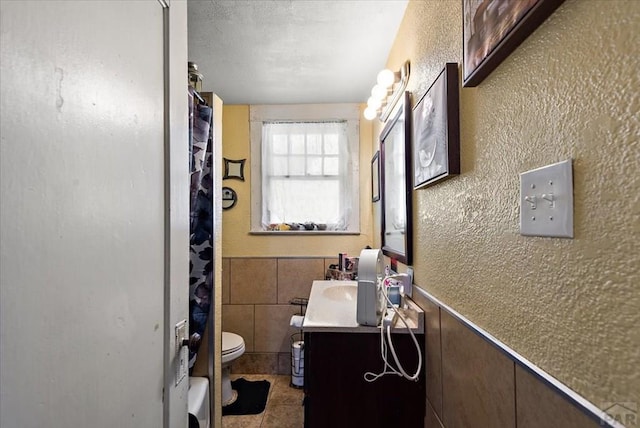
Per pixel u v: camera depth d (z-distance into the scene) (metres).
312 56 2.06
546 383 0.59
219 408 1.70
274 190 2.89
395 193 1.85
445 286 1.13
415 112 1.44
